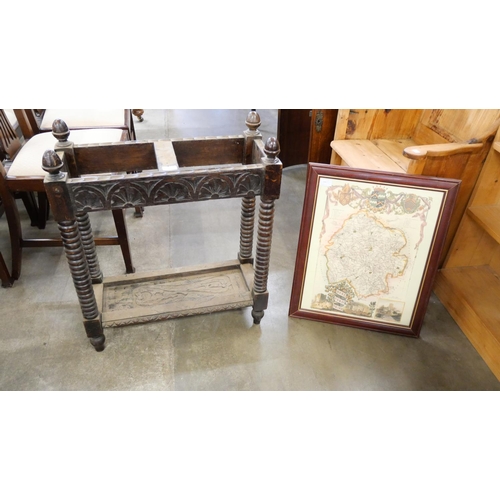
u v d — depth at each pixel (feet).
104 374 5.31
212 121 13.30
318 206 5.36
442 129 6.39
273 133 12.81
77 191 4.11
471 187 5.70
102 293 5.80
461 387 5.28
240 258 6.45
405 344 5.83
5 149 6.30
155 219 8.48
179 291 5.95
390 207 5.22
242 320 6.14
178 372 5.36
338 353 5.68
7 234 7.77
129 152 5.16
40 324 5.97
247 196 4.73
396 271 5.54
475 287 6.18
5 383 5.15
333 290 5.84
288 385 5.24
